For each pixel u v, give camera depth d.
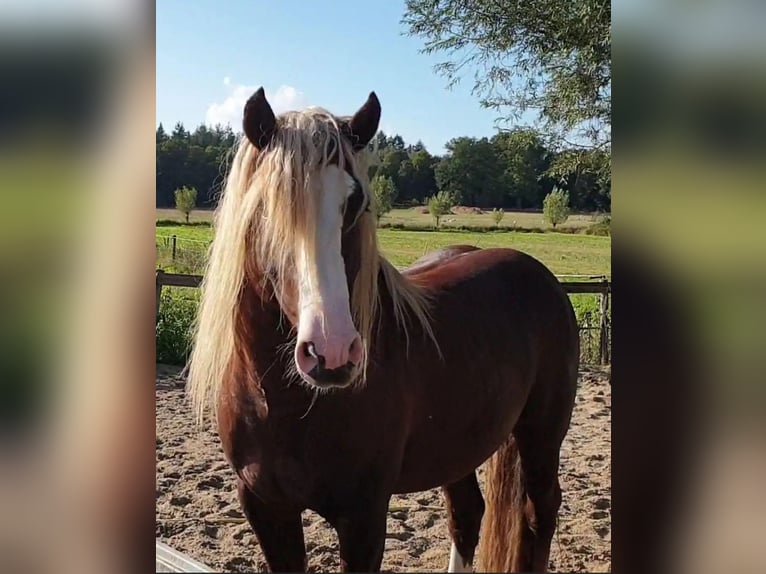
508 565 2.47
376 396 1.78
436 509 3.26
